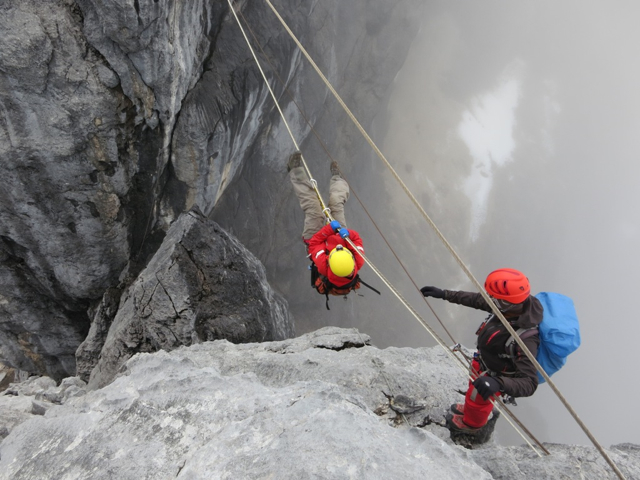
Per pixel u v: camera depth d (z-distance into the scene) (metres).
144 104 10.27
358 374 5.94
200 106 11.81
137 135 10.78
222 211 19.73
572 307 3.79
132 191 11.70
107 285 12.77
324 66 22.00
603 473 4.04
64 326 13.70
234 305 10.52
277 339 11.38
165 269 10.21
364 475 2.83
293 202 25.16
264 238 23.73
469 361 4.47
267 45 13.89
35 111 9.38
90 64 9.27
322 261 4.97
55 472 3.34
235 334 10.12
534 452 4.44
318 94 21.75
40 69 8.89
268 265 25.48
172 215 13.31
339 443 3.04
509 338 3.76
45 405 7.95
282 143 21.23
